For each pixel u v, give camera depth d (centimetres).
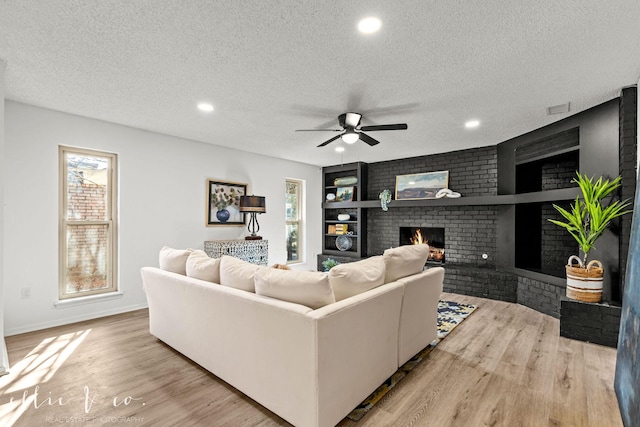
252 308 189
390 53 217
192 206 454
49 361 253
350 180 646
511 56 221
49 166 329
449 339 300
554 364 249
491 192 487
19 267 312
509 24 184
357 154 553
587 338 292
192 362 252
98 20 181
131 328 328
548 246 434
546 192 376
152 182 411
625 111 275
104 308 369
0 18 179
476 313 382
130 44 207
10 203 306
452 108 322
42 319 326
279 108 323
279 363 175
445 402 199
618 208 274
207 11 173
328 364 164
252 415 186
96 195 371
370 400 201
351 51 214
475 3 166
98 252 373
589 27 187
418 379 227
